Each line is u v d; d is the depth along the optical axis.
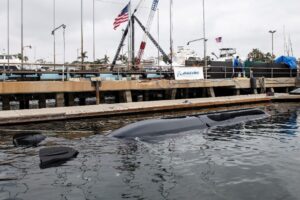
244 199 6.14
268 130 12.91
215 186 6.77
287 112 19.50
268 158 8.84
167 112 21.31
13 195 6.40
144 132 11.67
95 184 6.93
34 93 22.72
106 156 9.07
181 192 6.47
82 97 26.17
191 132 12.35
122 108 19.78
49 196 6.34
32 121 16.36
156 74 34.03
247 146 10.25
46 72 27.30
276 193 6.39
